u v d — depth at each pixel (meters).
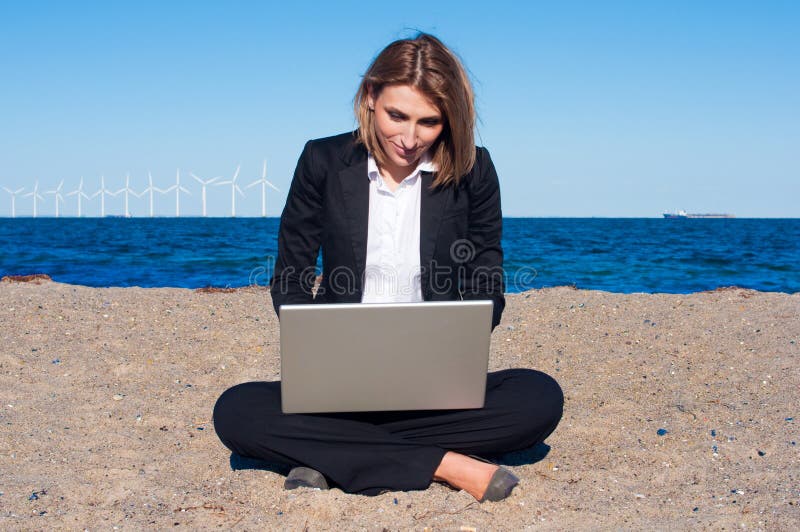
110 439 3.15
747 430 3.22
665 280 13.71
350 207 2.46
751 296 6.36
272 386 2.55
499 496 2.38
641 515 2.31
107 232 34.22
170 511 2.36
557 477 2.71
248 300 6.40
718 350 4.61
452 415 2.48
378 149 2.41
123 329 5.24
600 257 18.56
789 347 4.59
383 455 2.43
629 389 3.93
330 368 2.22
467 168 2.38
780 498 2.43
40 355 4.53
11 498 2.42
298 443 2.44
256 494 2.48
